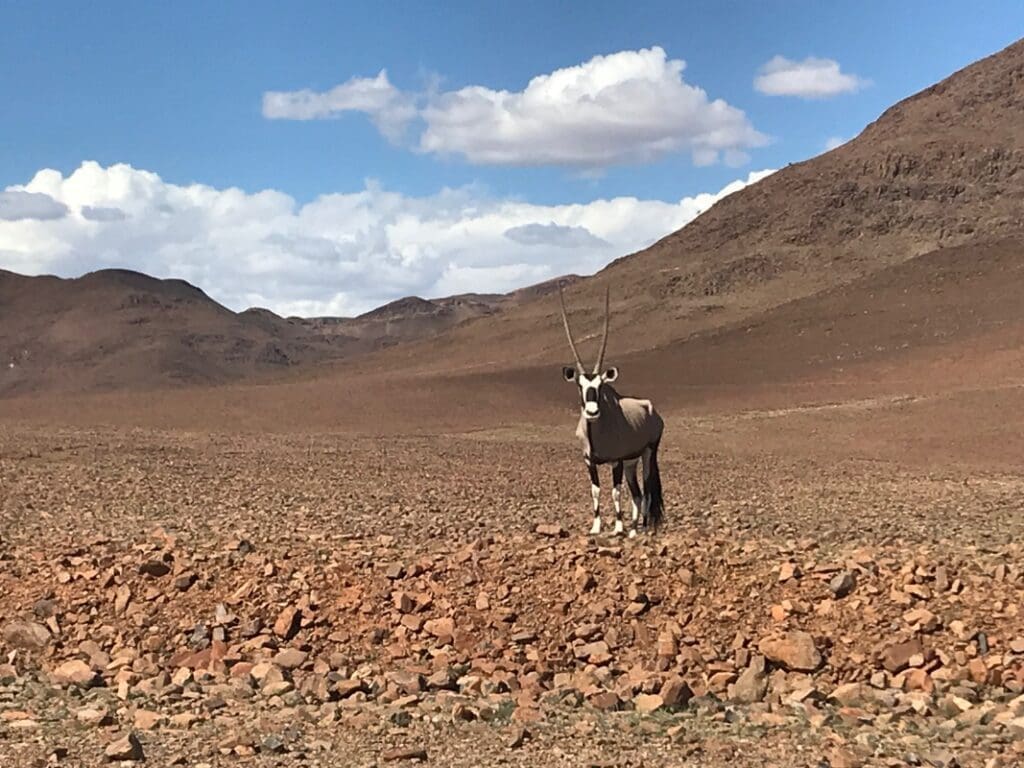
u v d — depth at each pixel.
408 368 135.88
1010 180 146.75
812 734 9.50
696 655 11.42
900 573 12.62
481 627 12.20
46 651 12.15
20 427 54.06
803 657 11.23
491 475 31.45
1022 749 8.91
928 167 151.88
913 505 23.58
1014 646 11.14
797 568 12.71
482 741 9.23
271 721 9.77
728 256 142.88
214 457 37.03
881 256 133.00
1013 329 76.88
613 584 12.73
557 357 112.81
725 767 8.63
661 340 114.62
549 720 9.84
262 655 11.82
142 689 10.84
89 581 13.41
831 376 73.00
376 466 34.31
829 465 37.44
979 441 44.41
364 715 9.82
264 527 18.33
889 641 11.45
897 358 75.50
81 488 26.03
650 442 16.89
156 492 25.27
